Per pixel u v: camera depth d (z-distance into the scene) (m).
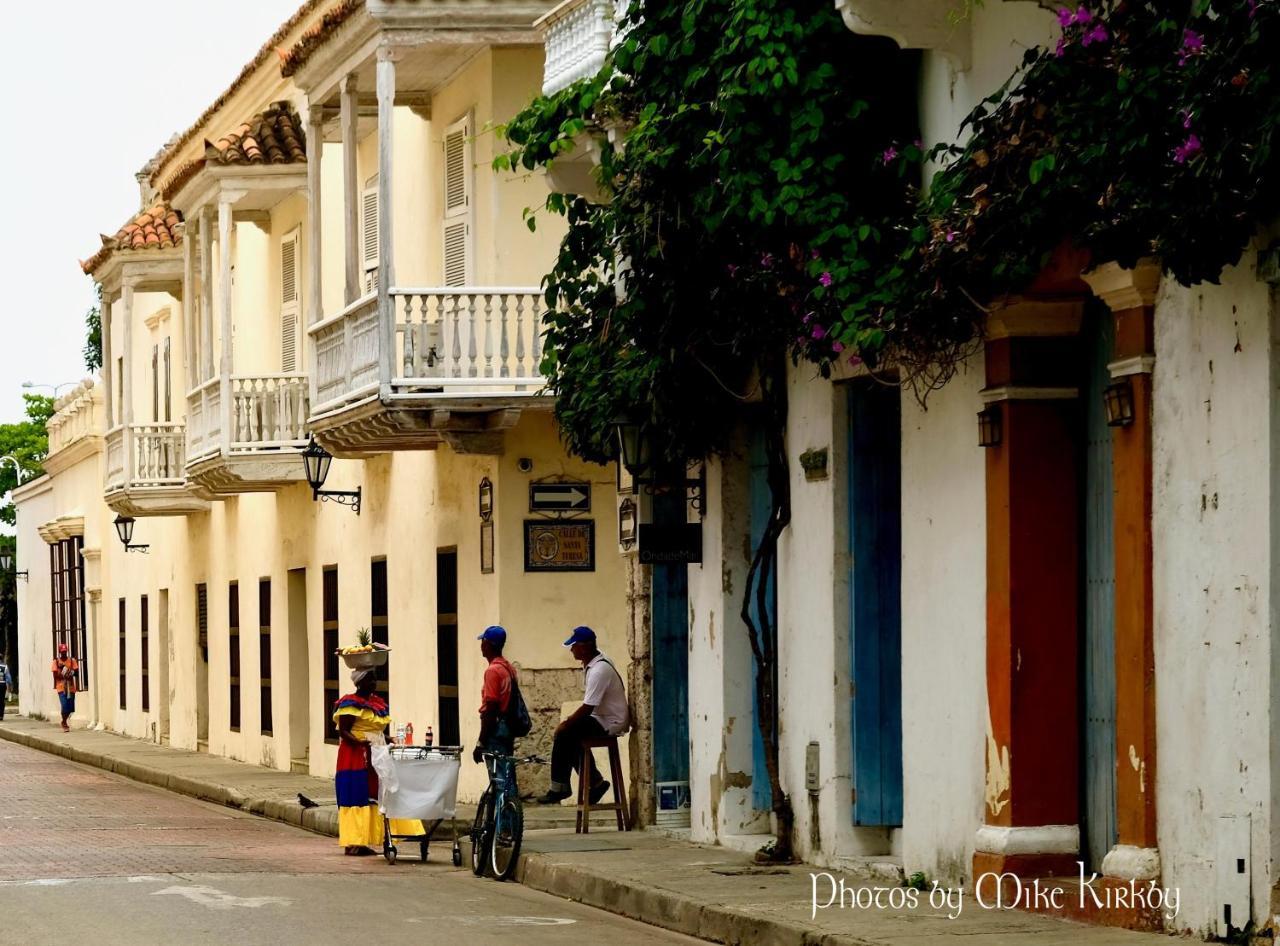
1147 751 13.30
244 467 33.69
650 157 17.72
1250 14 11.06
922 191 16.34
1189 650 12.91
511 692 20.00
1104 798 14.74
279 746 37.19
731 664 20.11
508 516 25.58
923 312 15.09
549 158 20.02
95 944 14.82
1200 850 12.77
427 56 26.16
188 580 45.16
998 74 15.19
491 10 25.14
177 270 42.53
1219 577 12.62
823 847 17.94
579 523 25.73
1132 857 13.35
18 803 31.42
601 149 20.00
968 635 15.66
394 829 21.88
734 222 17.28
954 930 13.70
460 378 24.73
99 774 40.09
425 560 28.81
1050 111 13.45
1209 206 11.66
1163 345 13.20
